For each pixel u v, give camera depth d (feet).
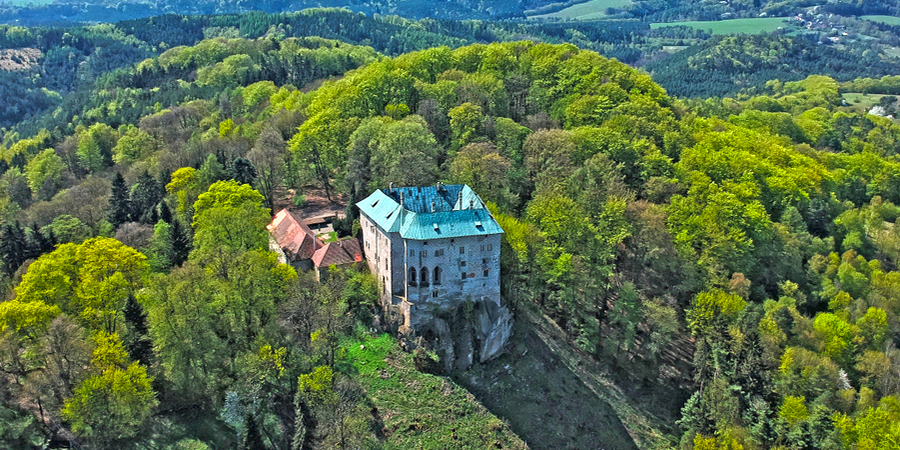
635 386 406.21
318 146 549.54
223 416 337.31
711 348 410.31
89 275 360.89
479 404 361.92
